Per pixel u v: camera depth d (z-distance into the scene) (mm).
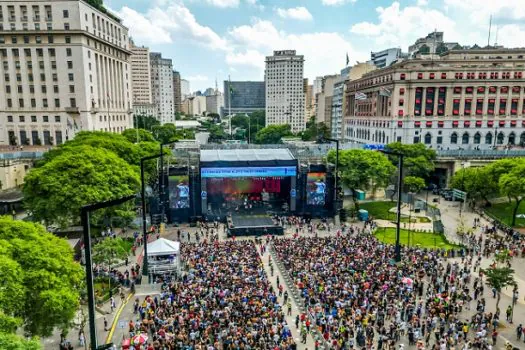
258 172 78062
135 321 37812
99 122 120688
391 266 46000
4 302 24672
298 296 41625
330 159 81812
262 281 42344
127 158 75625
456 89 118750
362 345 31781
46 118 111875
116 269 51281
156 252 46875
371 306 36656
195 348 29141
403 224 73250
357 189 87000
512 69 116750
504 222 72812
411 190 89812
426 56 133875
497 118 119500
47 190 52125
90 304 22469
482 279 46625
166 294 39938
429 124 120000
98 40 117312
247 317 33781
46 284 28344
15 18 107500
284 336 31828
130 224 66125
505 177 69562
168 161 78250
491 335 34812
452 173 105125
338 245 54688
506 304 41438
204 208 77562
